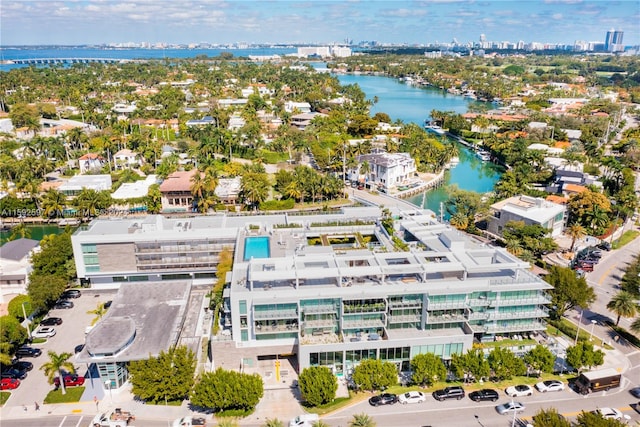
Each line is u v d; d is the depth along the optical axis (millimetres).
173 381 85562
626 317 115875
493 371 94375
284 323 97875
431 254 106312
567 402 89312
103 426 82062
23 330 102500
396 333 98625
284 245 118125
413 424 83625
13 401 89250
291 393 91750
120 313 106188
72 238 125688
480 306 99062
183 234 127688
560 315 115625
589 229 172250
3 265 131125
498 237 168875
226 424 77375
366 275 96500
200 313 116312
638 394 90562
